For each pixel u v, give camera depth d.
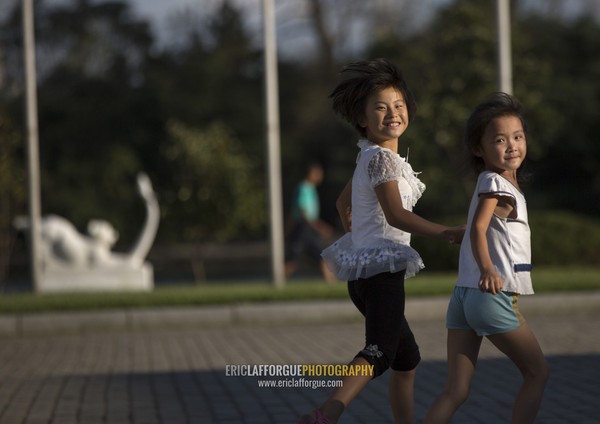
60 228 44.53
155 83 95.12
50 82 95.81
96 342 28.58
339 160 95.12
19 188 48.34
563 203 83.25
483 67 63.28
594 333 27.52
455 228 12.12
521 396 11.88
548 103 80.31
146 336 29.84
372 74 12.65
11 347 27.84
